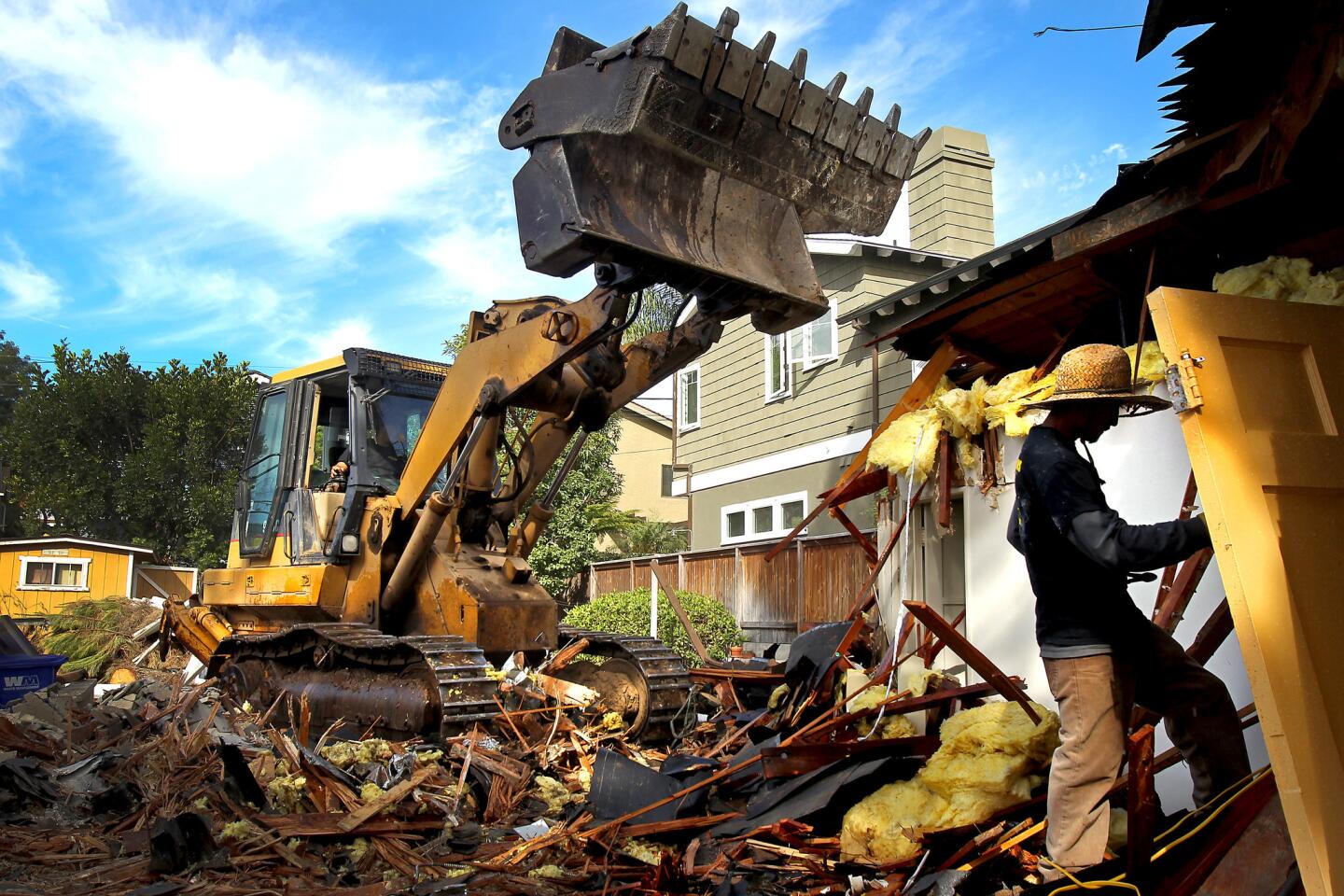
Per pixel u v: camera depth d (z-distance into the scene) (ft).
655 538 76.23
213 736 19.63
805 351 47.21
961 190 45.93
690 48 14.57
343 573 25.44
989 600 17.06
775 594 41.81
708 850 14.14
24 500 95.45
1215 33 10.37
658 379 21.81
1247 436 9.32
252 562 29.89
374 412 26.58
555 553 56.90
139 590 71.72
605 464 74.84
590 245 15.15
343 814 15.52
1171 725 10.86
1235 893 8.94
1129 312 16.75
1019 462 10.98
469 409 22.41
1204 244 14.38
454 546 24.84
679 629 39.60
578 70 15.48
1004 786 12.26
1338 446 9.78
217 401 97.50
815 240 44.98
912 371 40.63
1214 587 14.06
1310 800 8.30
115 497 94.17
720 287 16.43
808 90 16.05
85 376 98.84
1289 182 11.55
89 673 36.29
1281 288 13.32
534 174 15.89
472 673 20.61
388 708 21.25
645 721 22.80
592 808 15.92
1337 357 10.20
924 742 14.07
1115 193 13.48
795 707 17.65
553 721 21.70
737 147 15.72
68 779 17.63
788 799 14.37
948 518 17.43
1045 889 10.12
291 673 25.64
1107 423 11.00
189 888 12.80
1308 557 9.28
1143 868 9.73
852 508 42.37
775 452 49.26
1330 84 9.18
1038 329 18.04
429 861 14.46
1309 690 8.71
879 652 20.06
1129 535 9.68
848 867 12.71
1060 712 10.63
